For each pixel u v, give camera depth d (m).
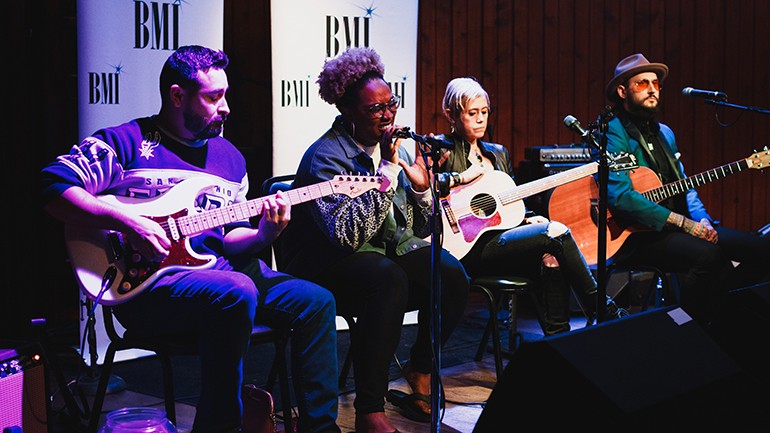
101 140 2.74
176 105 2.81
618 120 4.29
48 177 2.64
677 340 2.39
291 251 3.16
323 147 3.05
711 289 3.98
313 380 2.79
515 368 2.21
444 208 3.62
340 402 3.54
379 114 3.03
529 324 5.02
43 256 5.02
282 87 4.50
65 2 5.02
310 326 2.80
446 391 3.70
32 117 3.79
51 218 5.03
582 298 3.61
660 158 4.34
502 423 2.25
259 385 3.79
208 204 2.85
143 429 2.58
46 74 4.97
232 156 3.01
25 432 2.42
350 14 4.57
